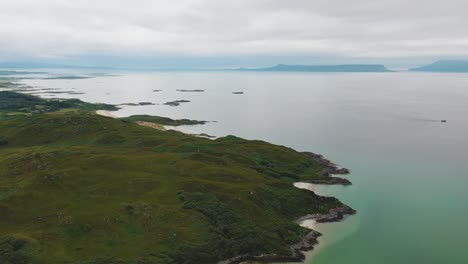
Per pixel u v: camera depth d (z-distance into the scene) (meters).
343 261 69.06
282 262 68.06
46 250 60.59
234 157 116.06
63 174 84.12
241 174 97.25
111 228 68.25
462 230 82.25
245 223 75.94
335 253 71.88
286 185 97.75
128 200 77.88
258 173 103.81
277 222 79.62
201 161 104.81
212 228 72.06
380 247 74.44
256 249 70.00
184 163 99.12
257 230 74.31
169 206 76.62
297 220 84.88
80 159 95.94
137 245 65.12
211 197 81.62
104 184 83.50
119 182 85.00
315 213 88.75
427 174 123.06
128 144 127.88
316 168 124.81
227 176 94.31
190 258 64.69
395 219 87.75
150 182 86.00
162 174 91.50
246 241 70.75
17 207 71.25
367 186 110.50
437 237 79.06
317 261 68.94
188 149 120.56
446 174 122.94
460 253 72.62
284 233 76.19
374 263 68.50
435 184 112.88
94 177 86.19
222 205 79.38
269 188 92.81
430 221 86.88
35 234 63.84
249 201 83.06
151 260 61.97
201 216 74.75
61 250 61.38
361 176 120.31
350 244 75.44
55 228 66.38
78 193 79.00
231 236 71.88
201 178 91.81
